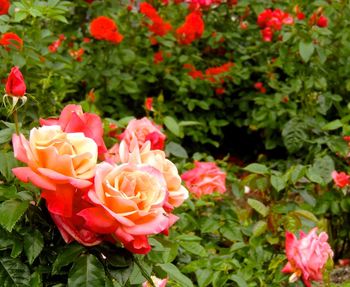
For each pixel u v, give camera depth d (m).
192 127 5.57
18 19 3.00
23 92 1.68
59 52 4.86
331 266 2.30
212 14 6.11
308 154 4.52
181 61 5.49
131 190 1.43
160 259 1.75
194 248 2.62
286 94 5.14
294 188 3.12
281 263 2.73
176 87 5.58
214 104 5.91
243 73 5.68
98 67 5.10
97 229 1.40
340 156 4.21
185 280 2.07
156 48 5.91
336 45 5.04
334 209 3.75
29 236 1.53
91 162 1.43
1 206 1.50
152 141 2.07
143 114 5.57
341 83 5.08
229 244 3.33
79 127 1.54
